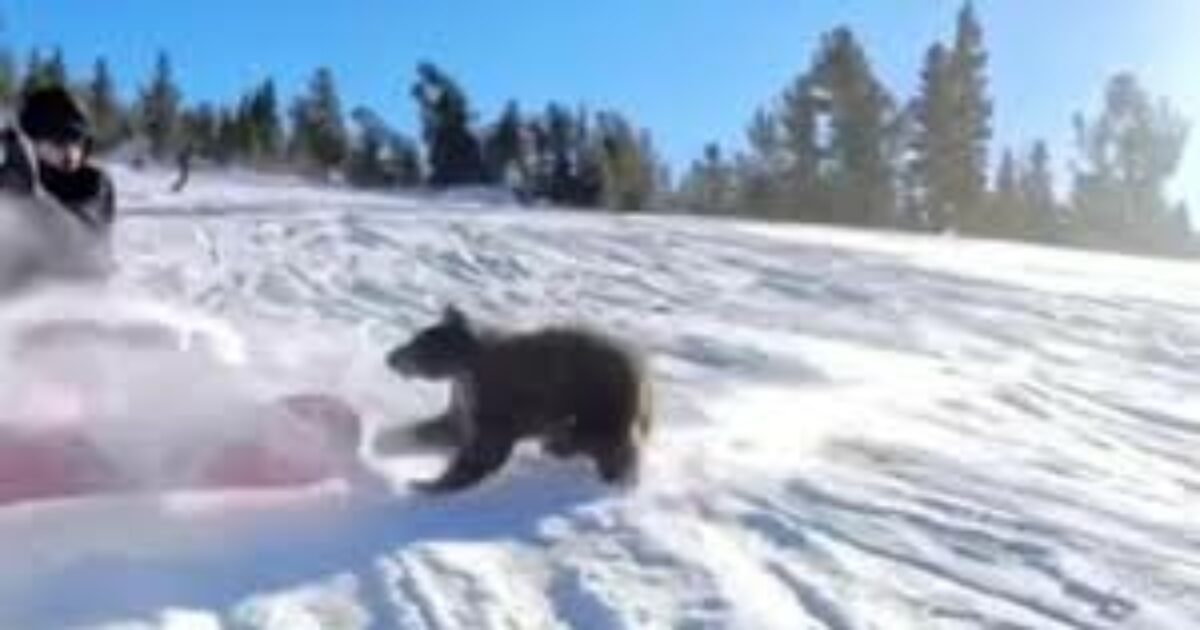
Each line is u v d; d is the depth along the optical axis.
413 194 47.56
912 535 5.32
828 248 19.11
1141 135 55.47
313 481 5.20
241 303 10.91
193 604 4.21
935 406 8.11
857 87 55.28
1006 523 5.57
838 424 7.27
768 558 4.91
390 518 5.10
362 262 14.77
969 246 23.11
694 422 6.91
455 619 4.21
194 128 61.19
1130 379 9.80
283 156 59.50
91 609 4.10
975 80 55.19
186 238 17.05
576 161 57.25
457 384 5.55
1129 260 22.34
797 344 10.13
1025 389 8.96
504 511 5.25
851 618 4.37
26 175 5.84
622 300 12.62
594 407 5.51
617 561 4.77
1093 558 5.19
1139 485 6.50
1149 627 4.48
